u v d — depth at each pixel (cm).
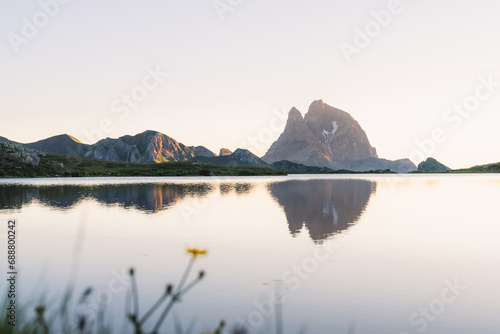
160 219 2777
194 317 961
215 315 980
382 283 1261
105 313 955
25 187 7412
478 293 1170
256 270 1406
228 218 2838
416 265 1488
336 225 2508
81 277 1298
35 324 466
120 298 1086
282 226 2452
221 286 1220
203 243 1898
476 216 3008
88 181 11306
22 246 1812
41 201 4272
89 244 1867
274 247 1805
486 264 1505
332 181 11931
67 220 2700
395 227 2420
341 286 1229
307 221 2686
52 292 1117
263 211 3303
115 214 3072
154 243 1900
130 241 1950
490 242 1941
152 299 1095
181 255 1638
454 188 7362
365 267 1457
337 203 4091
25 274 1323
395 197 5000
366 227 2416
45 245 1839
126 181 11456
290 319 959
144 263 1499
